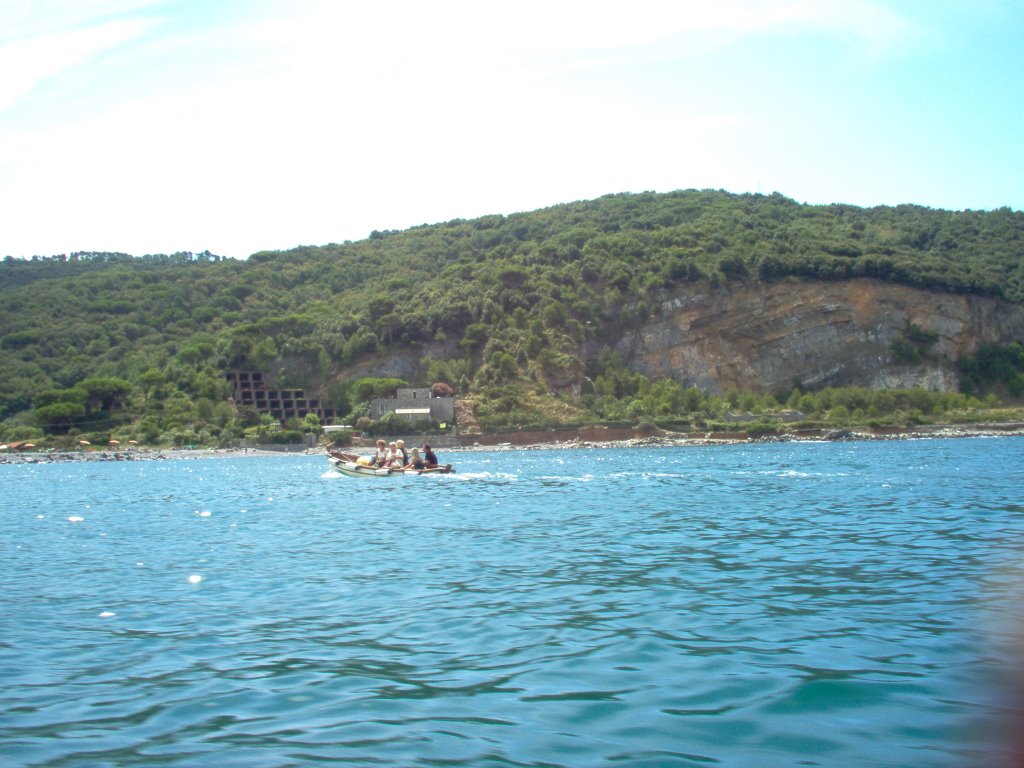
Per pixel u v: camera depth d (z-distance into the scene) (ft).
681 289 643.04
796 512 132.67
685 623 61.57
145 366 643.45
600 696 46.32
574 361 595.47
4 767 38.58
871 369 640.99
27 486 263.70
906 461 286.25
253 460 456.45
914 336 648.38
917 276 654.12
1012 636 56.49
